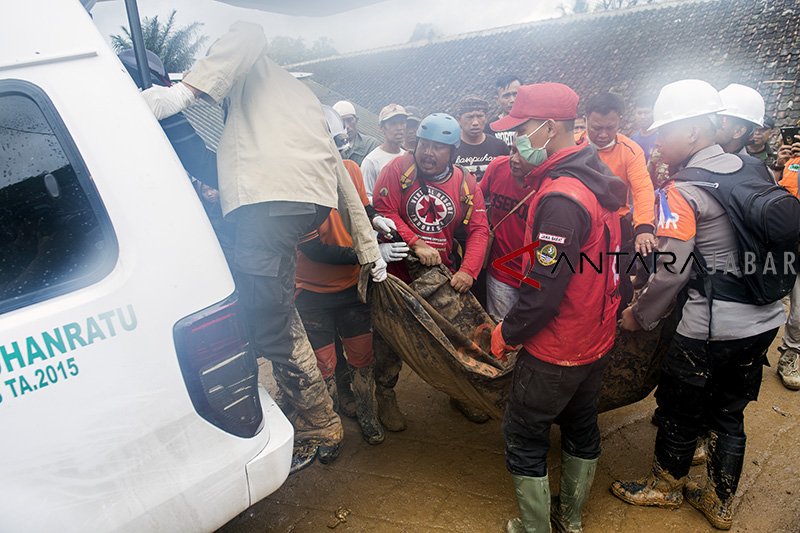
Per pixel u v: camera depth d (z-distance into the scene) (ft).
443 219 10.60
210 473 6.02
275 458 6.46
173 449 5.79
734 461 8.18
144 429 5.60
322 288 10.07
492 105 54.03
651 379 9.12
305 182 7.23
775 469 9.66
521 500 7.83
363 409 10.71
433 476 9.78
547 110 7.25
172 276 5.71
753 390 8.20
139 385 5.54
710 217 7.69
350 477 9.86
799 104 40.83
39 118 5.34
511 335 7.27
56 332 5.17
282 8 8.39
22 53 5.29
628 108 47.32
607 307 7.43
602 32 57.21
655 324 8.25
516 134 7.64
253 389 6.31
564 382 7.39
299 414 8.77
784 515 8.67
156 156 5.77
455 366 8.62
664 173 12.66
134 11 7.27
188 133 8.02
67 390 5.22
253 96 7.35
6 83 5.22
